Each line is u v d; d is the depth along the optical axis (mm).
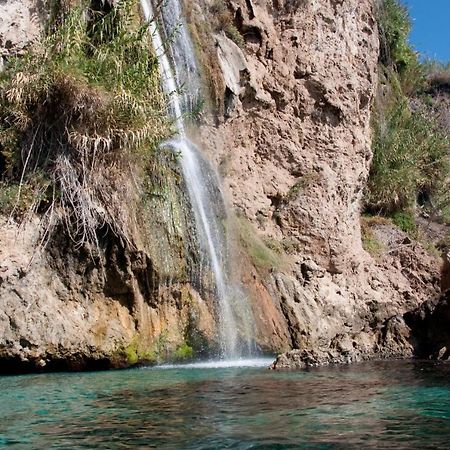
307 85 14750
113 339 8070
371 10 16922
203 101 11633
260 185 13594
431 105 26531
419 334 9406
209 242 10484
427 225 20547
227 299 10320
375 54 16859
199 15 13078
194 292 9727
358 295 14055
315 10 15164
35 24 9328
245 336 10289
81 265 8156
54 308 7754
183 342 9094
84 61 9102
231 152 13266
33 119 8680
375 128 19125
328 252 13953
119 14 9945
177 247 9500
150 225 9117
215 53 13062
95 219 8328
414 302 15039
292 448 3658
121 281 8414
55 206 8266
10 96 8484
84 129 8812
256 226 13094
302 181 14086
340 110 14961
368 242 16703
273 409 4828
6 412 4766
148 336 8570
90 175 8586
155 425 4262
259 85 13977
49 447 3713
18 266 7570
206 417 4520
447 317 9203
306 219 13859
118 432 4062
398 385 6145
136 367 8289
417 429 4152
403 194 19375
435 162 21375
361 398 5367
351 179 15125
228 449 3631
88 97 8805
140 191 9234
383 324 9773
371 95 16406
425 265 16203
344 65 15383
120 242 8430
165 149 10227
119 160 9016
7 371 7430
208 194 11250
